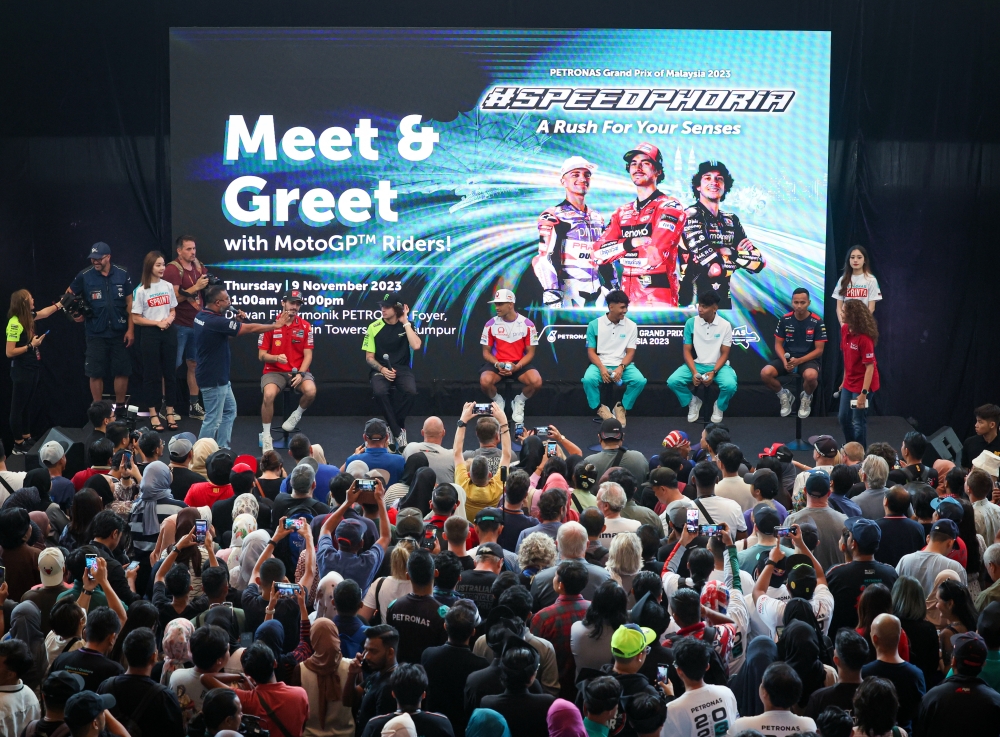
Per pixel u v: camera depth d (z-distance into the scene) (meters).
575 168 10.58
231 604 4.80
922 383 11.05
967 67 10.59
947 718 3.96
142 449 6.84
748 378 10.77
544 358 10.76
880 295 10.51
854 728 3.63
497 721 3.68
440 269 10.70
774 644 4.23
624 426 10.23
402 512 5.30
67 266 10.81
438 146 10.54
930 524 5.68
